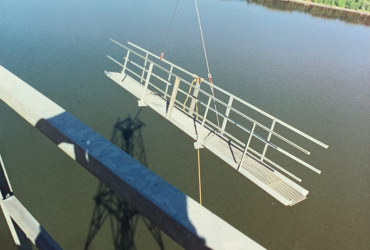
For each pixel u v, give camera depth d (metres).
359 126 11.05
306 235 7.31
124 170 0.96
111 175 0.97
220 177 8.79
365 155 9.72
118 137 9.56
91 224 6.99
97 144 1.06
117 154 1.02
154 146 9.48
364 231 7.39
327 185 8.63
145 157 9.02
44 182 7.88
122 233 6.86
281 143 10.00
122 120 10.31
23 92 1.30
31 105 1.22
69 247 6.39
